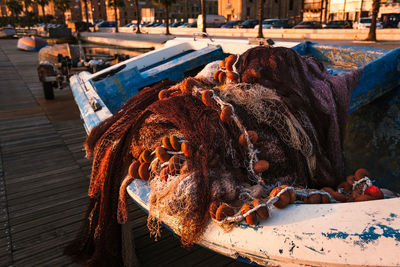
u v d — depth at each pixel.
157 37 25.30
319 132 1.87
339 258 1.22
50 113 7.71
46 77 8.77
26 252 2.88
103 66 7.95
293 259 1.28
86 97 3.68
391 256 1.18
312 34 21.27
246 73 1.85
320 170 1.87
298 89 1.87
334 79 2.22
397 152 3.00
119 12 66.00
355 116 3.28
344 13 33.94
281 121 1.69
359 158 3.29
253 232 1.37
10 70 14.48
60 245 2.96
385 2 27.30
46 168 4.68
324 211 1.37
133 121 1.95
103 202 2.02
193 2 72.19
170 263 2.71
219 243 1.44
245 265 2.69
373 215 1.30
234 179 1.60
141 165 1.79
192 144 1.58
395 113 2.97
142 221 3.28
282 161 1.70
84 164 4.79
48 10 86.19
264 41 4.23
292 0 50.91
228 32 27.39
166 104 1.73
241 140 1.58
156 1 29.89
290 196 1.41
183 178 1.52
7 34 38.78
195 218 1.48
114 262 2.15
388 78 2.79
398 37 17.48
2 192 3.98
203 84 1.99
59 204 3.67
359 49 3.68
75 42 22.22
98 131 2.35
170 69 4.09
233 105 1.70
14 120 7.20
